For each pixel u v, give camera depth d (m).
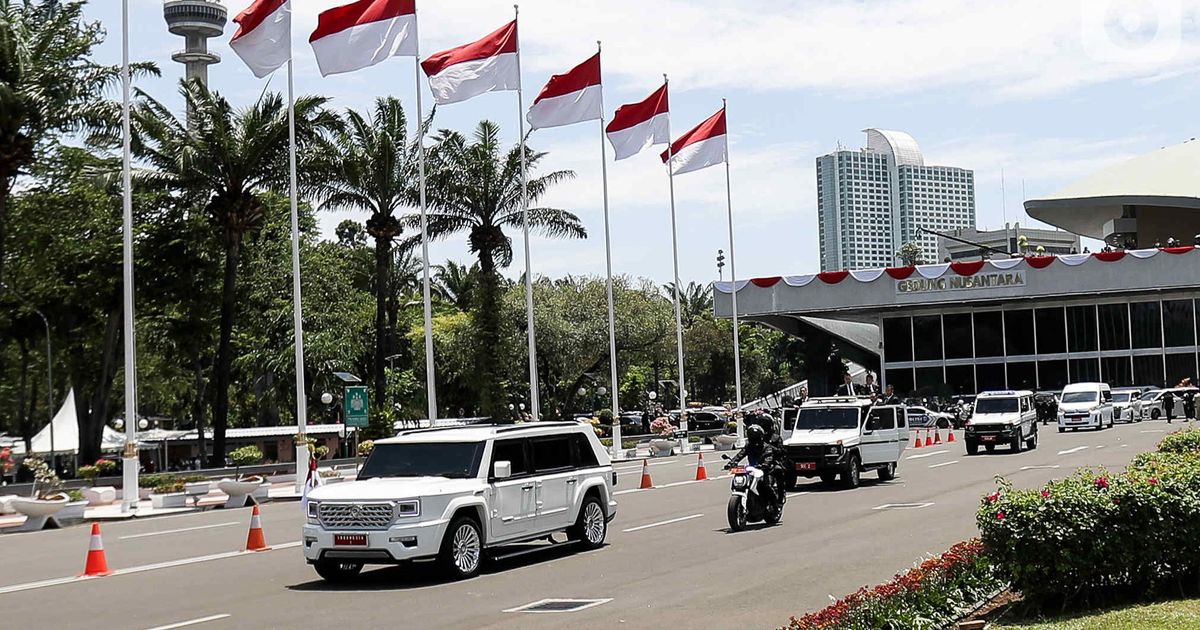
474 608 13.27
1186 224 105.50
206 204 49.34
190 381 75.69
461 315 82.88
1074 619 10.12
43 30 45.31
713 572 15.48
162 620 13.19
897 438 30.42
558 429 18.36
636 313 76.25
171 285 56.22
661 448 53.19
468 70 35.53
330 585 15.59
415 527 15.15
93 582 16.92
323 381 68.12
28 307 55.00
